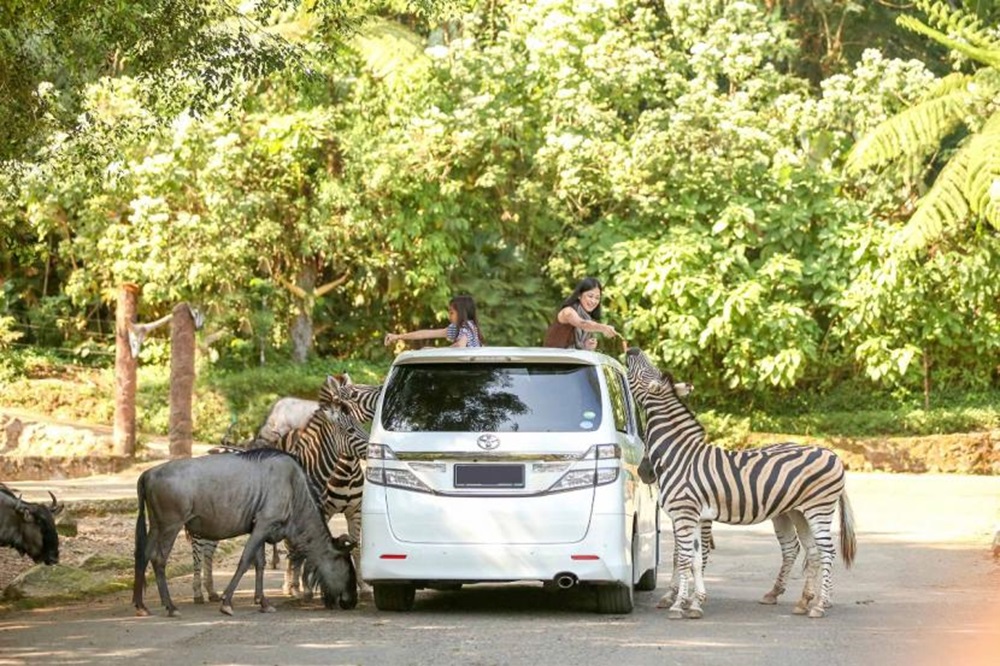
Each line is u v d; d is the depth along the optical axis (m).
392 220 30.17
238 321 31.08
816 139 32.28
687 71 35.12
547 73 32.09
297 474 11.90
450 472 11.20
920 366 32.31
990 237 30.34
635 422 12.93
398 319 33.34
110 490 22.31
